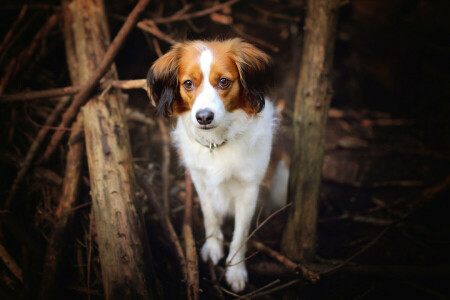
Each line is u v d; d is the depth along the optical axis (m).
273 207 1.19
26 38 1.36
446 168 1.36
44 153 1.11
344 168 1.38
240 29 1.72
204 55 0.82
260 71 0.88
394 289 0.99
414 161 1.40
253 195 0.96
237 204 0.99
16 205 1.06
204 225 1.11
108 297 0.81
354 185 1.31
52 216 1.04
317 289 0.99
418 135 1.55
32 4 1.29
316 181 1.02
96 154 0.97
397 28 1.63
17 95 1.09
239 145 0.90
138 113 1.36
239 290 0.97
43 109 1.22
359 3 1.65
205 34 1.60
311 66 1.05
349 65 1.76
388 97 1.73
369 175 1.36
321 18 1.05
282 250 1.02
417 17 1.59
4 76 1.18
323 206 1.26
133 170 1.00
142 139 1.36
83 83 1.09
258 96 0.88
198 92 0.82
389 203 1.25
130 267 0.83
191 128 0.89
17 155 1.12
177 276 0.98
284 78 1.75
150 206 1.10
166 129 1.28
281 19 1.77
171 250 0.99
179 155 1.06
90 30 1.14
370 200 1.28
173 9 1.58
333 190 1.32
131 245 0.86
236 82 0.84
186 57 0.84
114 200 0.91
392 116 1.70
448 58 1.61
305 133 1.04
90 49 1.12
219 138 0.89
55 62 1.39
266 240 1.12
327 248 1.12
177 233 1.10
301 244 1.00
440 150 1.45
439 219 1.17
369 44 1.70
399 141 1.52
